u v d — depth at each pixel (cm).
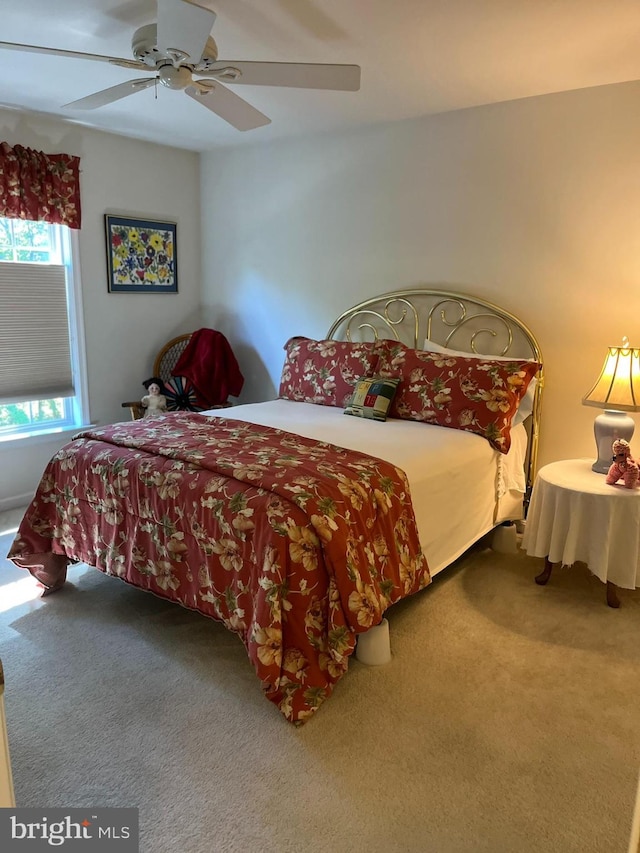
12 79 290
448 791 164
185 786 165
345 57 252
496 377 291
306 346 377
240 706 197
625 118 279
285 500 195
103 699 200
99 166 392
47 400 397
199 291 477
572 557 260
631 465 255
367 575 199
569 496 256
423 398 308
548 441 328
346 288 394
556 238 308
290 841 149
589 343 306
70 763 172
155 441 252
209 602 209
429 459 250
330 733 185
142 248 427
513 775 170
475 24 219
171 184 440
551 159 302
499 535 316
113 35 239
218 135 396
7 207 344
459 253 341
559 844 149
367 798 162
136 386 440
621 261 291
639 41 232
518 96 303
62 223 371
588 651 230
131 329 431
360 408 319
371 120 351
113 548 242
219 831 151
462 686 208
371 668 218
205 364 423
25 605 261
